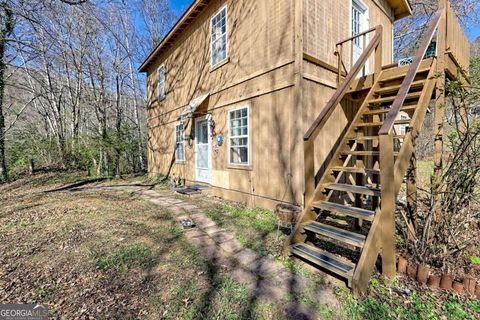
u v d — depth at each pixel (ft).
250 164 18.89
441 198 9.71
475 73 11.51
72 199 22.85
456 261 9.21
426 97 11.43
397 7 26.99
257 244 11.89
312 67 15.94
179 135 30.96
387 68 15.20
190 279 8.82
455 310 6.98
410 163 10.69
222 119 22.22
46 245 11.90
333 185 11.34
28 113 52.29
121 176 42.06
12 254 10.92
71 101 50.67
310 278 8.79
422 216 11.16
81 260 10.31
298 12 14.88
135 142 49.75
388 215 8.45
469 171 9.25
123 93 59.16
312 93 15.93
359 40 21.76
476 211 9.62
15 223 15.43
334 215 16.30
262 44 17.48
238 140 20.48
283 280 8.68
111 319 6.81
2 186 31.24
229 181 21.31
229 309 7.20
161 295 7.92
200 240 12.53
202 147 26.27
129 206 19.92
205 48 24.47
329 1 17.47
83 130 54.49
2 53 31.48
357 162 14.30
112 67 52.80
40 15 26.37
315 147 16.33
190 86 27.63
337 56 18.20
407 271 8.83
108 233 13.50
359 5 21.34
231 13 20.45
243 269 9.50
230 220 15.83
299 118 14.93
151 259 10.41
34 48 29.37
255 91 18.21
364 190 9.98
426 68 12.93
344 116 18.70
